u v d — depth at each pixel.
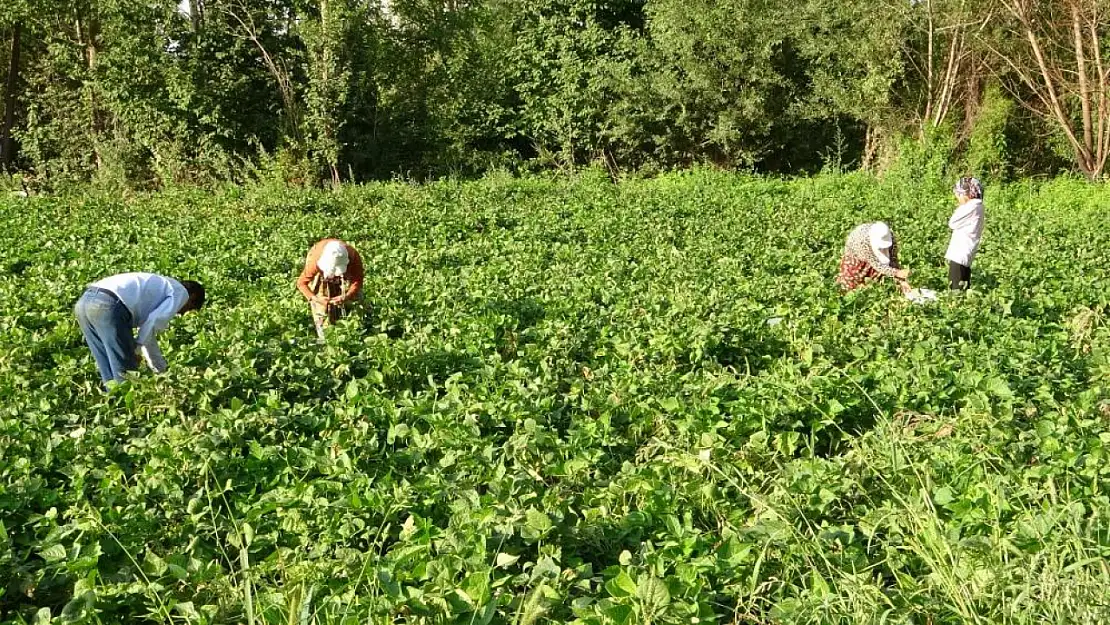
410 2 30.39
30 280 11.41
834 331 8.42
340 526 4.88
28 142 32.72
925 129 26.67
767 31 29.23
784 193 25.19
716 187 25.62
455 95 32.00
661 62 30.88
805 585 4.36
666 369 7.71
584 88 31.27
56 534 4.64
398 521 5.04
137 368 7.41
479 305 9.81
